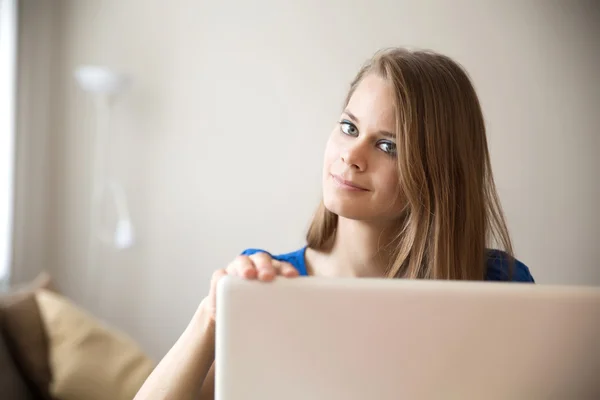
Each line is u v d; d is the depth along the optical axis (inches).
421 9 134.0
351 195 36.4
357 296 20.2
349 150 36.1
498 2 132.7
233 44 138.3
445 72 39.8
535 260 134.8
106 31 138.6
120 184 140.0
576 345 20.4
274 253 138.8
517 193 134.3
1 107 127.0
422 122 38.0
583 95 132.9
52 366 93.8
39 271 138.9
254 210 139.1
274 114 138.1
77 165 139.6
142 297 140.8
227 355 20.4
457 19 133.3
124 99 139.6
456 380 20.4
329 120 136.8
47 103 137.9
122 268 140.9
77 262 140.3
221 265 139.6
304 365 20.4
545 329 20.3
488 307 20.2
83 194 139.8
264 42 137.8
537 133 133.5
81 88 138.9
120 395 94.0
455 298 20.2
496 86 133.6
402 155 36.3
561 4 132.2
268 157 138.5
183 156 139.5
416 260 38.7
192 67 138.9
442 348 20.3
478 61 133.5
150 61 139.0
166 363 29.6
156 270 140.5
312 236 42.8
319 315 20.2
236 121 138.7
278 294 20.2
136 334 141.0
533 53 132.8
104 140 139.4
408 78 37.5
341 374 20.4
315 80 137.0
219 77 138.8
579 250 134.1
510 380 20.4
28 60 134.6
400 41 134.6
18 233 135.5
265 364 20.4
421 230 38.4
